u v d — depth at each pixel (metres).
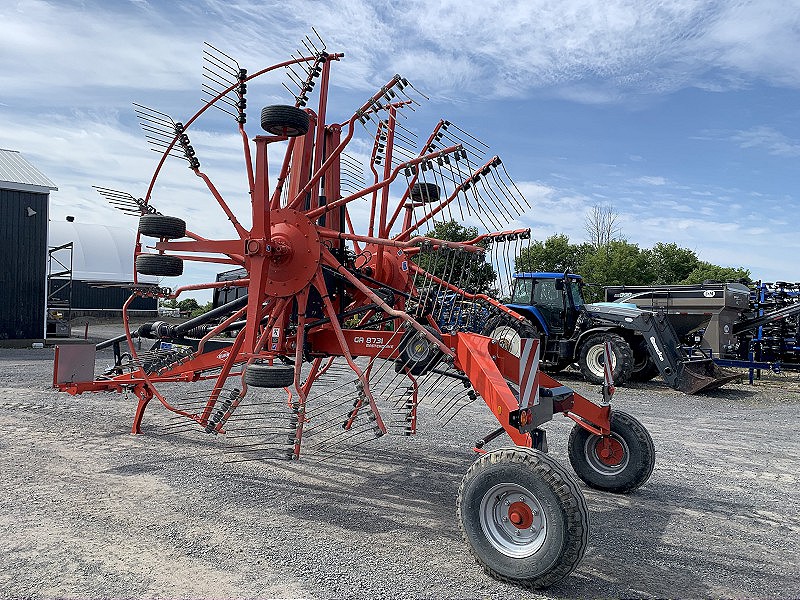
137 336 7.24
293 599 3.32
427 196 6.19
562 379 14.18
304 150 6.18
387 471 6.00
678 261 50.97
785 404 11.31
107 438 7.02
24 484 5.21
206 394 9.97
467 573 3.72
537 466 3.51
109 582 3.46
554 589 3.55
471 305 5.52
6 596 3.28
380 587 3.50
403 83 5.88
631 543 4.30
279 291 5.58
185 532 4.25
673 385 12.17
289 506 4.88
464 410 9.78
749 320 15.39
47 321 23.72
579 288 14.61
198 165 6.27
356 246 6.81
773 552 4.20
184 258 6.24
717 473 6.28
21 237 21.09
